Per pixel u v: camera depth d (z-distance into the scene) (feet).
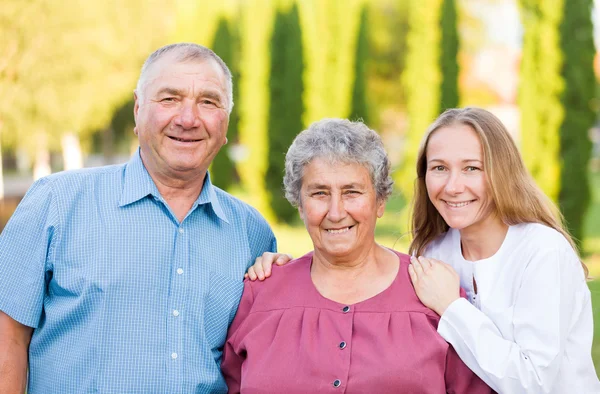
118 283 7.34
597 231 35.70
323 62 35.17
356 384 6.97
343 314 7.40
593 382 7.63
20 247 7.37
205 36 36.68
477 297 7.83
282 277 7.98
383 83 70.13
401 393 6.95
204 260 7.86
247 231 8.59
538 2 28.02
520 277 7.53
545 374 6.92
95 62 43.16
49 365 7.45
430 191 8.06
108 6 44.37
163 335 7.40
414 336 7.21
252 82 35.83
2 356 7.29
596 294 20.18
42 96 41.39
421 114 32.65
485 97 70.64
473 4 70.95
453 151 7.80
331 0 34.81
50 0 40.93
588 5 27.76
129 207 7.66
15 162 81.92
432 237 8.95
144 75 7.76
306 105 35.53
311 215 7.41
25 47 40.68
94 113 45.27
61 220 7.45
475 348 6.99
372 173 7.37
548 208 8.04
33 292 7.37
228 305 7.91
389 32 69.05
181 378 7.35
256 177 36.81
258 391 7.23
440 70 32.30
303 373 7.15
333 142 7.25
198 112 7.64
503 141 7.79
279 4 35.35
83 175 7.79
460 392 7.36
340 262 7.66
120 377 7.23
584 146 28.25
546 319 7.13
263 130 36.11
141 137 7.77
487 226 8.12
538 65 28.19
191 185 7.97
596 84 28.40
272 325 7.61
